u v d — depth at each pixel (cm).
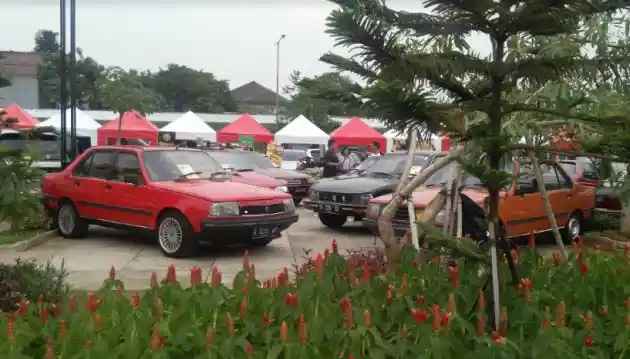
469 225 570
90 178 1116
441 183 1116
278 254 1061
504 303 421
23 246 1036
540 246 1152
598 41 437
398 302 399
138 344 347
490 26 367
